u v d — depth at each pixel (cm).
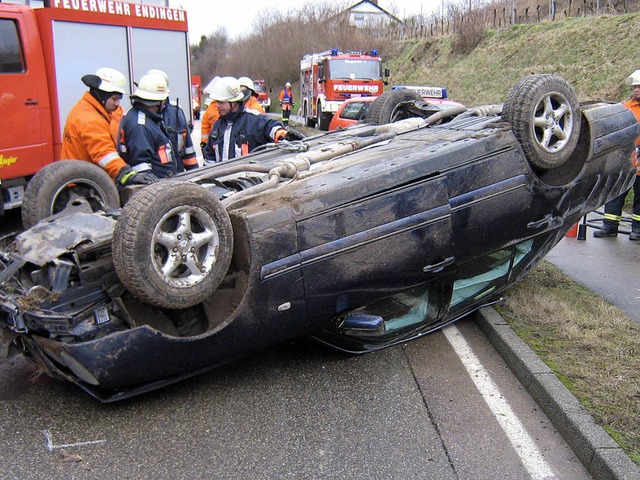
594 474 309
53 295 338
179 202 336
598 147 500
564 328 461
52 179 444
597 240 768
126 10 964
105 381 342
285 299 375
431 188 411
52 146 848
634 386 372
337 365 436
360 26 4266
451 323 508
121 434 352
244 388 404
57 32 841
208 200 348
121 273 330
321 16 4662
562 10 2444
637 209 752
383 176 398
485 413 373
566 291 555
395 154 435
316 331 409
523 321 480
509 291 547
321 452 335
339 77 2161
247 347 382
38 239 364
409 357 450
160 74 581
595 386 372
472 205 428
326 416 371
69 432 353
